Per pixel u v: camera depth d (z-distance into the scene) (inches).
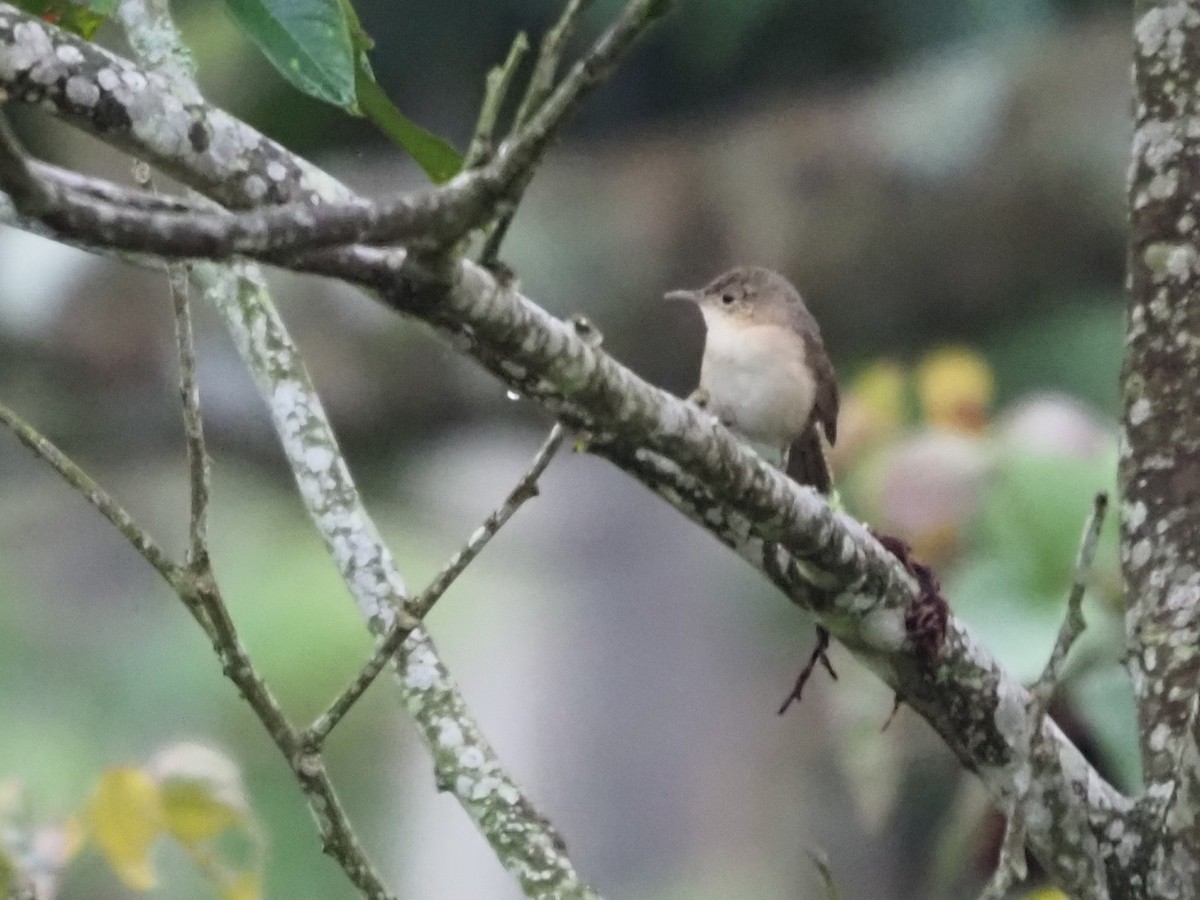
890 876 479.2
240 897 198.5
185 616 537.6
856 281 478.6
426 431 498.6
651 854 618.8
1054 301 476.1
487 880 542.3
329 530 200.2
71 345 469.7
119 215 113.0
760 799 590.9
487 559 686.5
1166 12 191.9
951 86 483.8
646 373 488.1
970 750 184.4
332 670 525.7
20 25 143.3
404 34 504.4
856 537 173.6
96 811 197.8
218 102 490.6
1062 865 181.5
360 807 537.0
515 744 652.7
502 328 142.7
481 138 132.5
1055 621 234.7
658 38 517.3
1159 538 188.2
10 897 193.3
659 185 490.6
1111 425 364.5
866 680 276.4
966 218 470.3
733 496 162.1
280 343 205.8
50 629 535.5
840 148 483.5
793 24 516.7
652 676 657.0
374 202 122.6
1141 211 192.5
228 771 199.3
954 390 278.2
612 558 685.3
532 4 492.7
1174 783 176.7
